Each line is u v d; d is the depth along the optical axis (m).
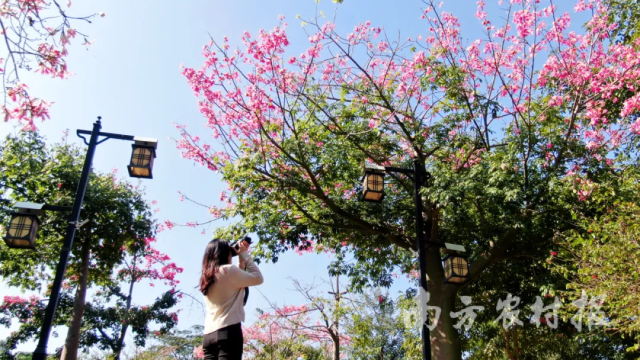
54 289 6.74
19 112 5.44
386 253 13.32
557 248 9.41
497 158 10.40
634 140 10.56
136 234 16.81
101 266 17.31
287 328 18.19
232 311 3.81
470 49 11.02
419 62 11.02
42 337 6.42
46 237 16.11
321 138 11.72
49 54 5.30
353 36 11.17
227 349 3.69
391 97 11.66
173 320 19.86
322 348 20.22
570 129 10.15
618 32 12.04
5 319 19.56
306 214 11.54
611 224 7.07
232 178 11.67
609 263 6.56
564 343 15.66
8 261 16.58
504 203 9.55
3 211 15.00
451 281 8.51
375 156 11.70
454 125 11.20
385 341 22.58
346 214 11.35
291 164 11.41
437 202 11.02
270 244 12.32
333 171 11.30
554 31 10.40
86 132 7.86
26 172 15.32
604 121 10.36
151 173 7.75
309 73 11.41
